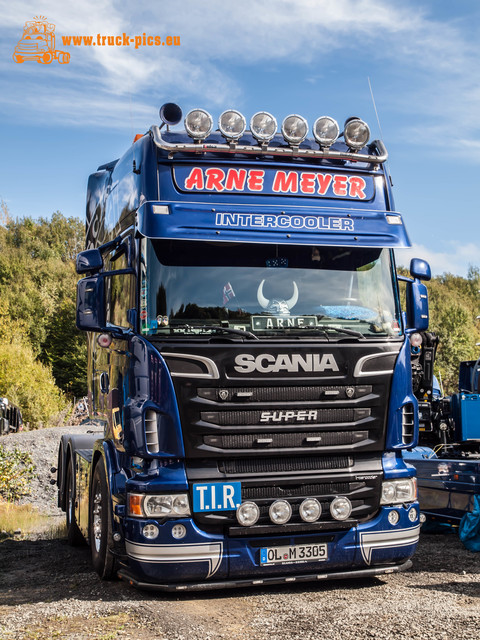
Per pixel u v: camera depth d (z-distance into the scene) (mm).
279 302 5902
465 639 4598
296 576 5746
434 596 5699
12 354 30391
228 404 5613
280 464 5750
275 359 5719
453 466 8039
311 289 5996
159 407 5531
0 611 5520
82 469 7828
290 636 4773
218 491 5562
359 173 6445
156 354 5578
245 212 5922
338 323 5980
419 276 6637
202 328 5680
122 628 4988
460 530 7727
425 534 8570
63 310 50531
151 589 5566
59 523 10609
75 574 6902
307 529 5695
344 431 5855
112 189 7449
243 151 6105
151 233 5648
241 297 5844
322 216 6098
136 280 5828
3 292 56812
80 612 5402
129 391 5766
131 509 5598
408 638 4660
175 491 5520
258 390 5680
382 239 6191
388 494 5977
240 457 5629
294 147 6242
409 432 6129
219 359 5625
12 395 27688
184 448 5523
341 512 5758
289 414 5723
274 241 5891
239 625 5043
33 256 84688
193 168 6039
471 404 9430
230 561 5559
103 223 7906
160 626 5008
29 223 93750
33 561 7688
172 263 5797
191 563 5488
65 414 28047
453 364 43375
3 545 8797
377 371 5969
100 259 6047
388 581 6285
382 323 6117
